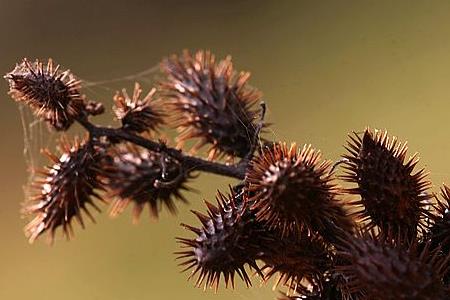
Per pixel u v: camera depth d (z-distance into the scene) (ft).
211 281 1.33
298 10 3.74
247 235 1.32
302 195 1.29
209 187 2.38
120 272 2.71
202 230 1.33
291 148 1.31
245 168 1.38
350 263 1.29
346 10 3.60
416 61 3.08
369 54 3.21
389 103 2.87
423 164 2.44
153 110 1.43
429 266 1.26
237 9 3.88
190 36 3.80
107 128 1.41
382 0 3.48
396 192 1.31
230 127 1.42
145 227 2.87
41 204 1.40
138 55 3.70
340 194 1.32
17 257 3.00
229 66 1.45
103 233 2.91
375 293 1.26
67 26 3.79
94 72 3.57
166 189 1.41
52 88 1.39
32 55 3.67
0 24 3.72
